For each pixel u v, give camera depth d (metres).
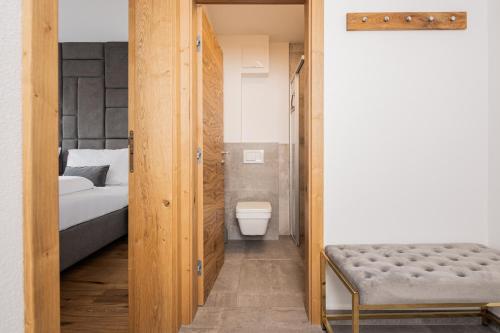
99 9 3.41
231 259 2.89
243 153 3.76
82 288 2.19
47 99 0.64
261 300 2.00
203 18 2.01
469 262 1.33
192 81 1.79
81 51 3.86
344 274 1.33
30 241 0.60
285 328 1.66
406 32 1.72
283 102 3.86
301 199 3.11
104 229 2.88
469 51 1.72
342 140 1.72
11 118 0.57
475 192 1.73
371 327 1.68
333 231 1.73
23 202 0.60
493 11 1.66
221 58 2.69
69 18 3.55
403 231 1.73
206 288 2.02
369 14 1.69
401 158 1.73
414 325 1.70
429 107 1.72
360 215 1.73
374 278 1.20
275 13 3.19
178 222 1.64
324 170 1.73
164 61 1.54
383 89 1.72
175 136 1.58
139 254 1.55
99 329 1.66
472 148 1.72
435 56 1.72
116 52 3.84
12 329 0.58
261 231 3.13
